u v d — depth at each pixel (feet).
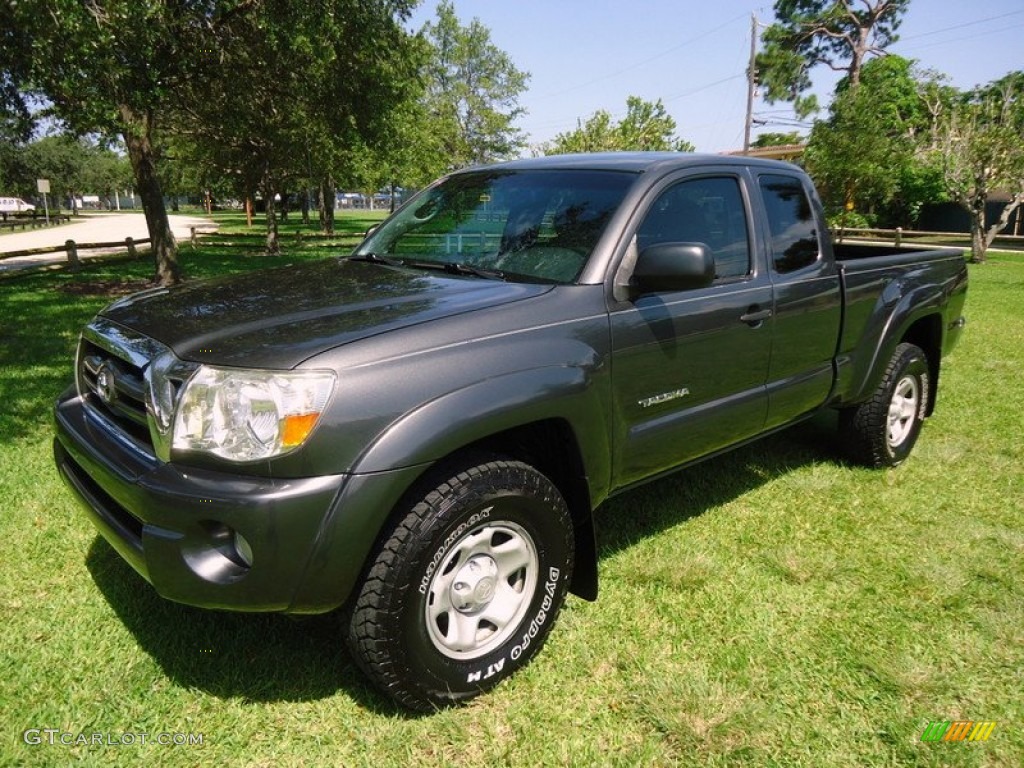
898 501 13.26
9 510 12.07
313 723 7.61
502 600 8.12
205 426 6.86
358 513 6.84
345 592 7.05
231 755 7.18
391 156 80.12
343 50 46.80
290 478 6.77
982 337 28.84
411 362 7.27
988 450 15.97
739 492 13.56
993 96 73.72
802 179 12.76
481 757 7.24
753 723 7.65
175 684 8.09
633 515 12.50
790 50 146.51
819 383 12.62
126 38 28.45
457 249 10.53
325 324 7.59
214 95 50.06
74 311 32.60
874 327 13.56
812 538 11.79
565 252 9.40
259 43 44.14
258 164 75.87
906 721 7.77
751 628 9.32
